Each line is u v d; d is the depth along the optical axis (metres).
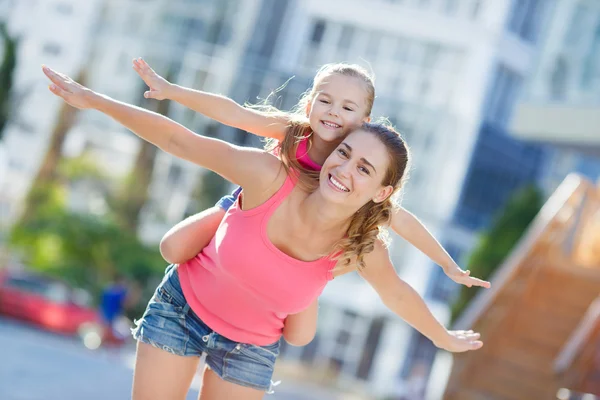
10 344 20.16
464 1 48.72
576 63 23.95
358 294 46.06
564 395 9.90
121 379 18.66
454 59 48.66
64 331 28.41
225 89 51.22
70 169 45.91
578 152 24.70
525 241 16.61
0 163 32.50
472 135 48.28
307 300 5.63
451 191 48.09
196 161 5.52
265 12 51.53
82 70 53.47
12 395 12.95
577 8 24.47
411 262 47.31
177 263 5.77
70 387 15.23
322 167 5.38
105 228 42.41
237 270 5.49
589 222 19.27
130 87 52.81
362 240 5.52
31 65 57.84
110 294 29.30
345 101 5.51
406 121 48.91
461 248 49.66
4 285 28.61
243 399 5.83
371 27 49.69
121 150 49.59
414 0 49.44
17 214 44.25
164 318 5.77
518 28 49.19
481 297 15.86
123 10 54.19
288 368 43.78
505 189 51.28
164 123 5.45
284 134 5.70
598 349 13.93
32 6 58.75
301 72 50.53
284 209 5.43
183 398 5.87
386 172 5.36
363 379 45.41
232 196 5.85
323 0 50.44
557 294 16.41
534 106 24.03
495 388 15.57
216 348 5.77
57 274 41.03
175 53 52.50
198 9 52.38
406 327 45.19
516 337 16.09
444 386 15.64
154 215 46.62
